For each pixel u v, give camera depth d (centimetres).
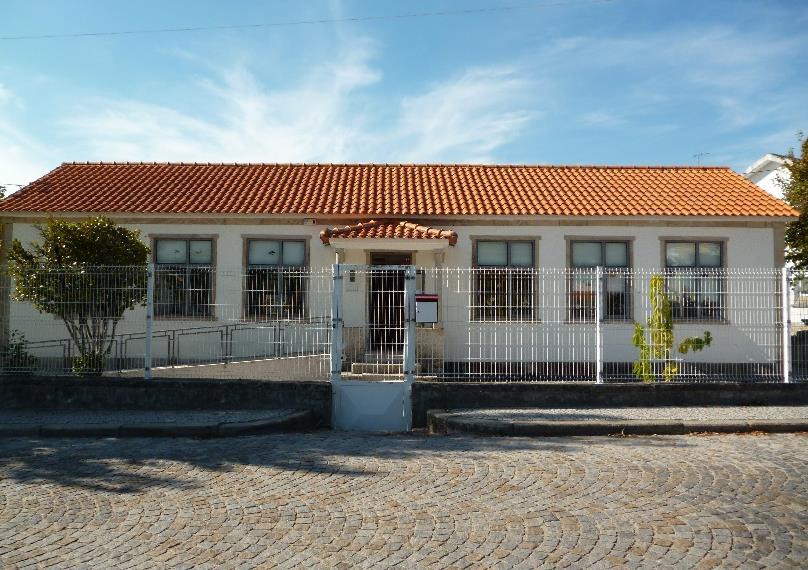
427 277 1552
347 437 938
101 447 867
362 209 1647
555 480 689
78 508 615
